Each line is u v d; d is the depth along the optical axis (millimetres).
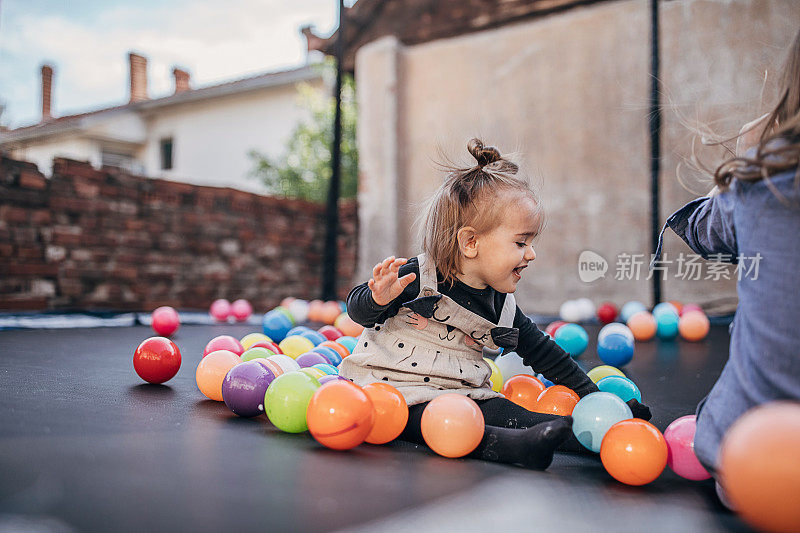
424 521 911
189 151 13836
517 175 1660
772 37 5082
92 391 1845
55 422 1406
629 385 1773
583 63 6711
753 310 1054
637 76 6445
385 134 7535
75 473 1043
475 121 7250
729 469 825
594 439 1402
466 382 1608
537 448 1259
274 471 1125
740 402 1040
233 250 6688
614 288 6473
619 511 1029
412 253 7449
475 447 1333
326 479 1096
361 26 8031
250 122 13273
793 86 1065
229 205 6652
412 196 7535
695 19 5715
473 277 1646
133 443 1259
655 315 4062
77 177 5406
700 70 5668
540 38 6934
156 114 14164
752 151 1134
